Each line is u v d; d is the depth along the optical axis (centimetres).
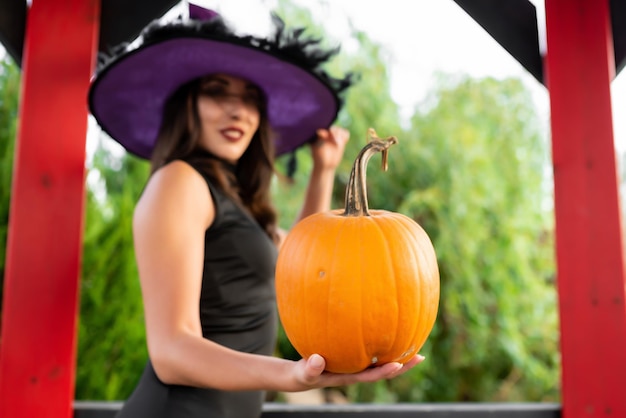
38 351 193
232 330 147
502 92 444
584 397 208
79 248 200
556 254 216
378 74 436
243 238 151
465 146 420
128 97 187
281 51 173
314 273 102
